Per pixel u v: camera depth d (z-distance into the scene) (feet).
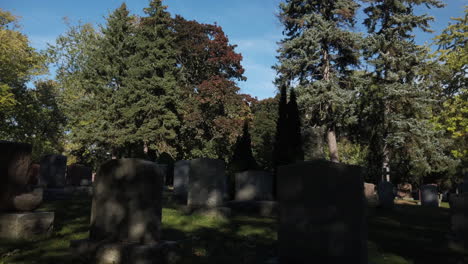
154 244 20.58
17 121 120.37
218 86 130.31
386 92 120.78
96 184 22.38
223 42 140.77
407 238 32.50
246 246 25.89
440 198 120.98
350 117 119.65
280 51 127.75
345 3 123.34
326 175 18.22
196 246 24.90
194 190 43.78
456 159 122.01
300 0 126.52
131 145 128.16
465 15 122.31
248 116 139.33
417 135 118.62
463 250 27.32
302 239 18.66
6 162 25.64
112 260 19.63
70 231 27.45
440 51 126.11
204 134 139.23
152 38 130.72
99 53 130.52
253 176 55.98
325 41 123.24
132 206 20.90
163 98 121.39
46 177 62.08
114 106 121.39
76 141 123.75
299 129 60.95
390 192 69.87
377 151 132.26
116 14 133.39
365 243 17.98
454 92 124.16
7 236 24.21
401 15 127.95
